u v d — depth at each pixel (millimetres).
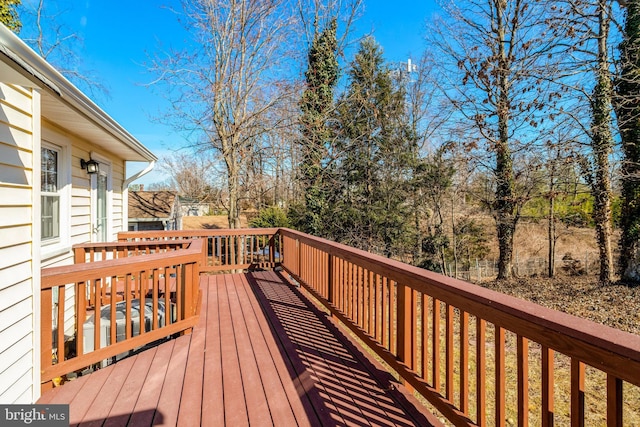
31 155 2307
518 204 9977
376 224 12312
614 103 7625
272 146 11000
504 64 8531
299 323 3637
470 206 11898
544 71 7777
